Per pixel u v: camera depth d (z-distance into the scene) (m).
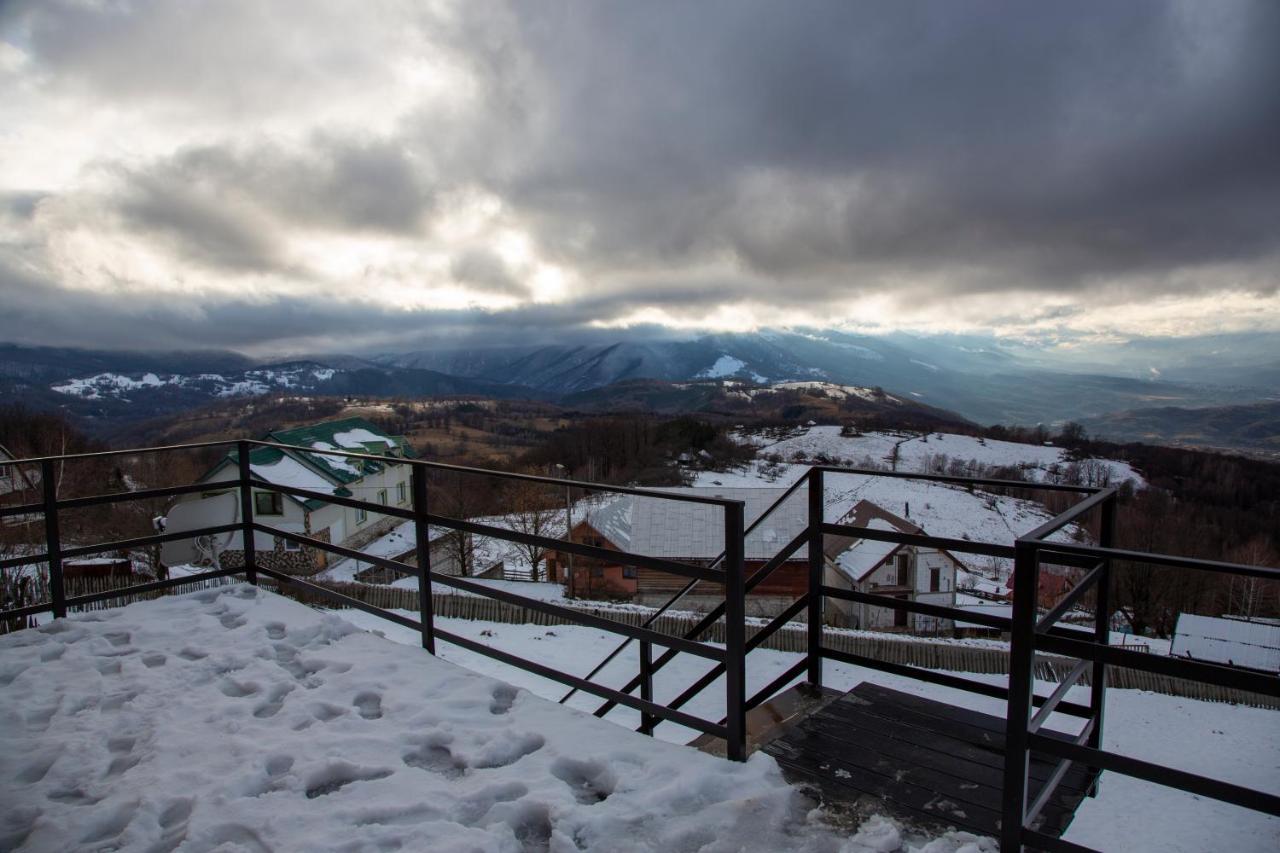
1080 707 3.11
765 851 2.18
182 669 3.50
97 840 2.29
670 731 10.16
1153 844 10.74
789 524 23.81
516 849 2.20
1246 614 30.39
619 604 21.36
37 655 3.73
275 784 2.53
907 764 2.74
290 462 25.36
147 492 4.55
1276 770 13.34
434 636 3.70
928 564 24.53
